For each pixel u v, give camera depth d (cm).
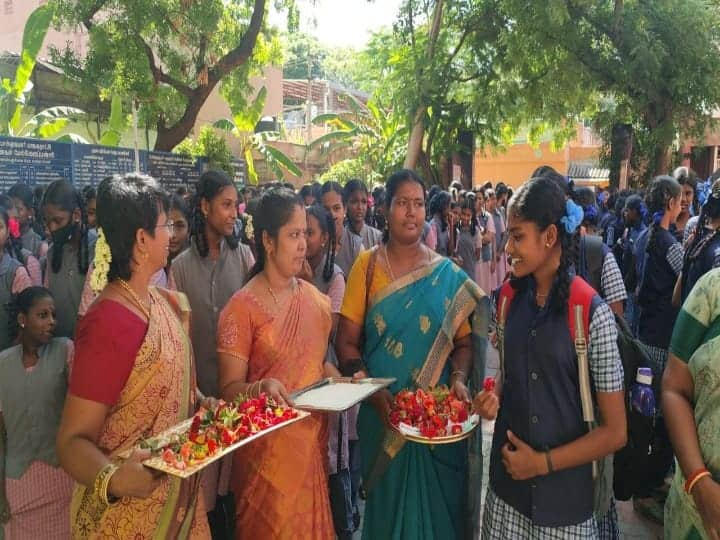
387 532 259
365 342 282
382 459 259
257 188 1002
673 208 389
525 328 205
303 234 242
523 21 1337
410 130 1500
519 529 210
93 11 1026
